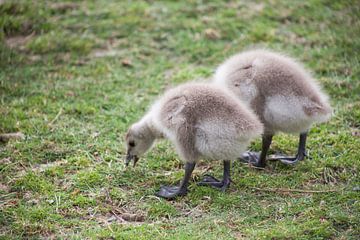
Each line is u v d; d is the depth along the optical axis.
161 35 18.48
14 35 18.47
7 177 11.78
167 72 16.58
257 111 11.86
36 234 10.09
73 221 10.41
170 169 12.36
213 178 11.74
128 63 16.86
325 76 15.95
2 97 14.91
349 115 13.98
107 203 11.07
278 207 10.71
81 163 12.34
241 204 10.88
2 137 13.19
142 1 20.81
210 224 10.25
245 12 19.83
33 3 19.92
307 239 9.72
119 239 9.82
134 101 14.99
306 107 11.55
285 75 11.71
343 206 10.67
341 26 18.61
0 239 9.86
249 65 12.04
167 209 10.77
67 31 18.78
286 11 19.83
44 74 16.22
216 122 10.81
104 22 19.28
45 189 11.38
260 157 12.21
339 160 12.18
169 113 11.17
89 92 15.35
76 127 13.77
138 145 12.22
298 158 12.42
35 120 13.93
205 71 16.44
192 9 20.08
